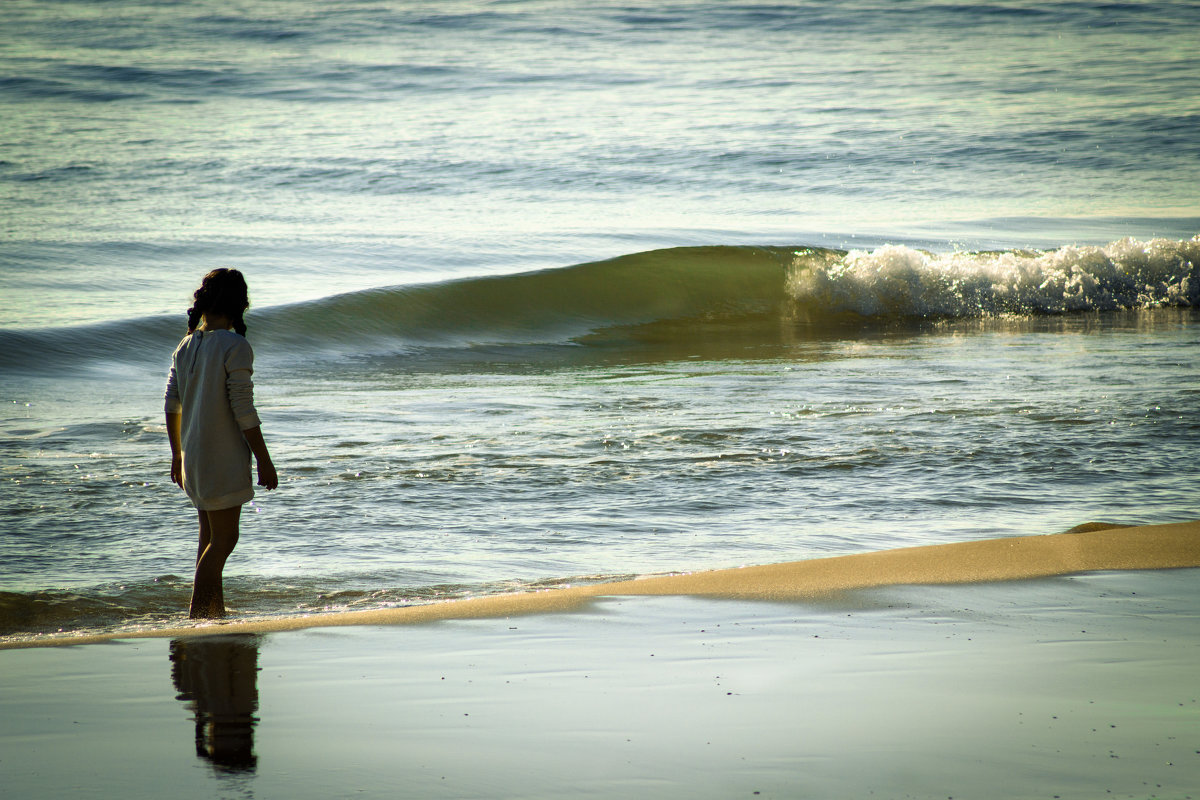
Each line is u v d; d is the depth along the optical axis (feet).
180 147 421.18
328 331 178.50
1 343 147.64
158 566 67.41
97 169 374.84
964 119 521.24
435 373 153.48
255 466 93.15
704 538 73.82
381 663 44.21
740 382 142.41
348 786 31.42
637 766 32.50
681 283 223.71
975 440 104.37
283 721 37.22
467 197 354.13
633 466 94.48
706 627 48.91
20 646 47.44
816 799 30.04
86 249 245.65
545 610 52.39
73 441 102.94
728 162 424.46
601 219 321.32
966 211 358.02
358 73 602.85
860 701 38.29
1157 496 84.48
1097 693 38.93
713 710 37.47
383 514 79.20
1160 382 138.92
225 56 643.04
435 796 30.60
